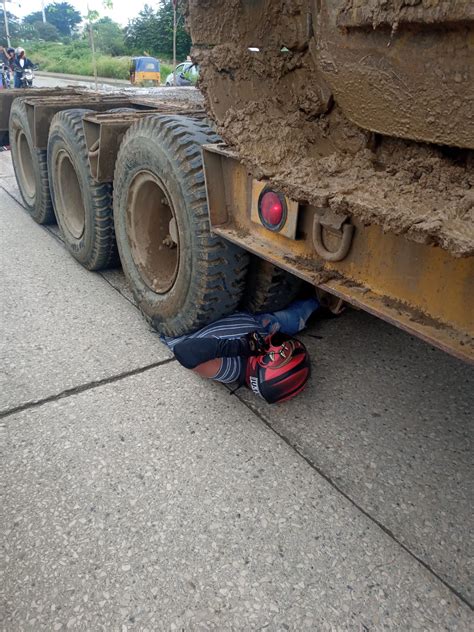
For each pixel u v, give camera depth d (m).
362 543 2.07
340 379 3.03
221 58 2.41
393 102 1.71
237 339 2.81
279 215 2.23
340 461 2.46
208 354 2.65
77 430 2.62
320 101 2.17
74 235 4.47
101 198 3.89
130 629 1.77
